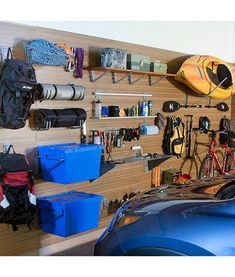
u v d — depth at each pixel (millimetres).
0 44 3588
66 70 4148
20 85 3369
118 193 4945
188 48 5984
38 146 3975
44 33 3959
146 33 5180
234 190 2445
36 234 3988
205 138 6562
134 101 5051
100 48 4547
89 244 4418
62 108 4152
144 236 2152
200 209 2121
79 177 3943
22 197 3418
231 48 7117
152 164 5316
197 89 5707
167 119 5621
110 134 4723
